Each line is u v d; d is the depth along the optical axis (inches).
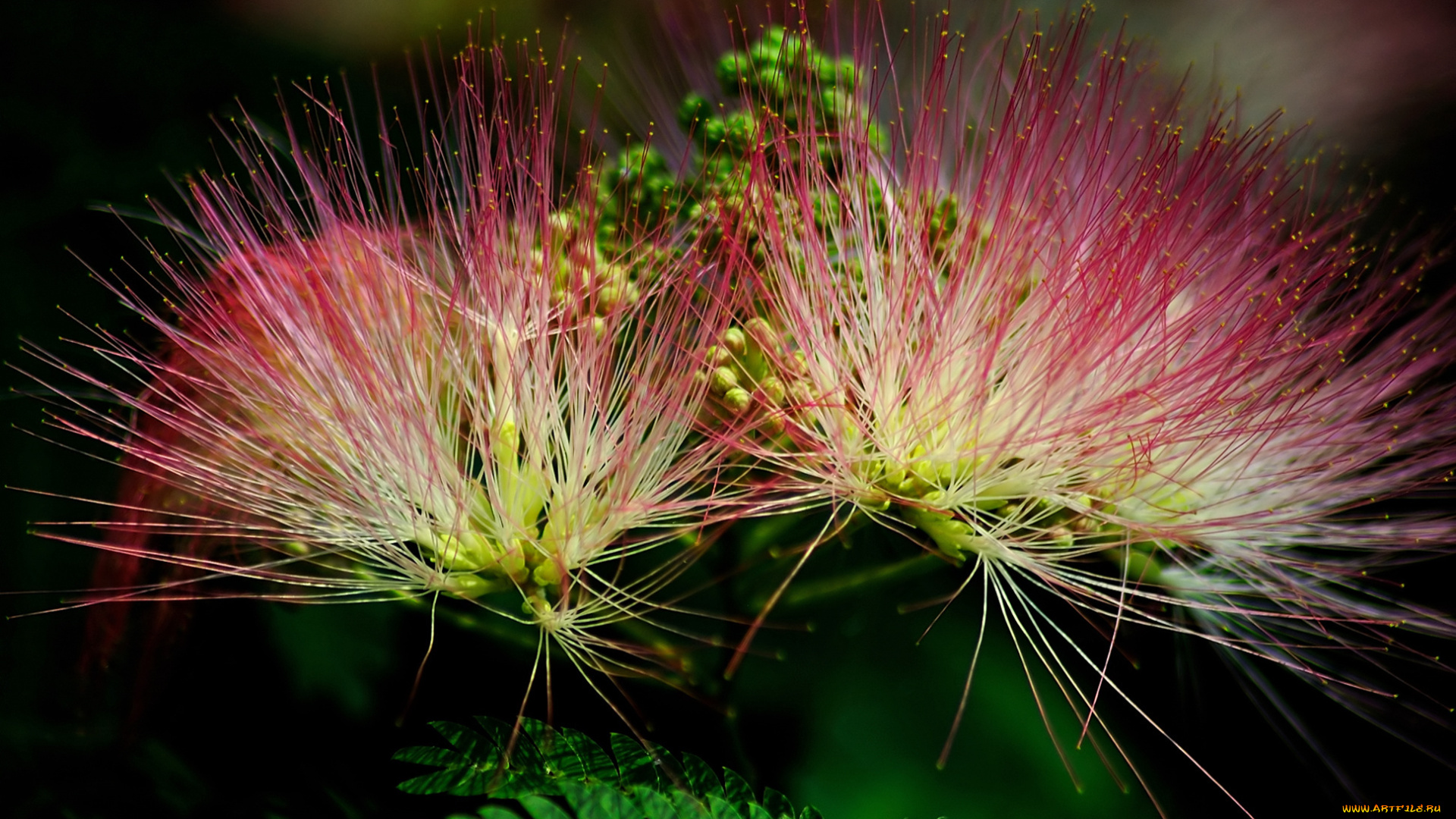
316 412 5.9
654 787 5.7
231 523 5.9
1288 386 6.1
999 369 6.1
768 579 6.1
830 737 6.3
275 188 6.1
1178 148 6.1
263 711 6.2
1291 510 6.3
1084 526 6.1
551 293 6.0
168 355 6.3
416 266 6.1
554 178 6.2
